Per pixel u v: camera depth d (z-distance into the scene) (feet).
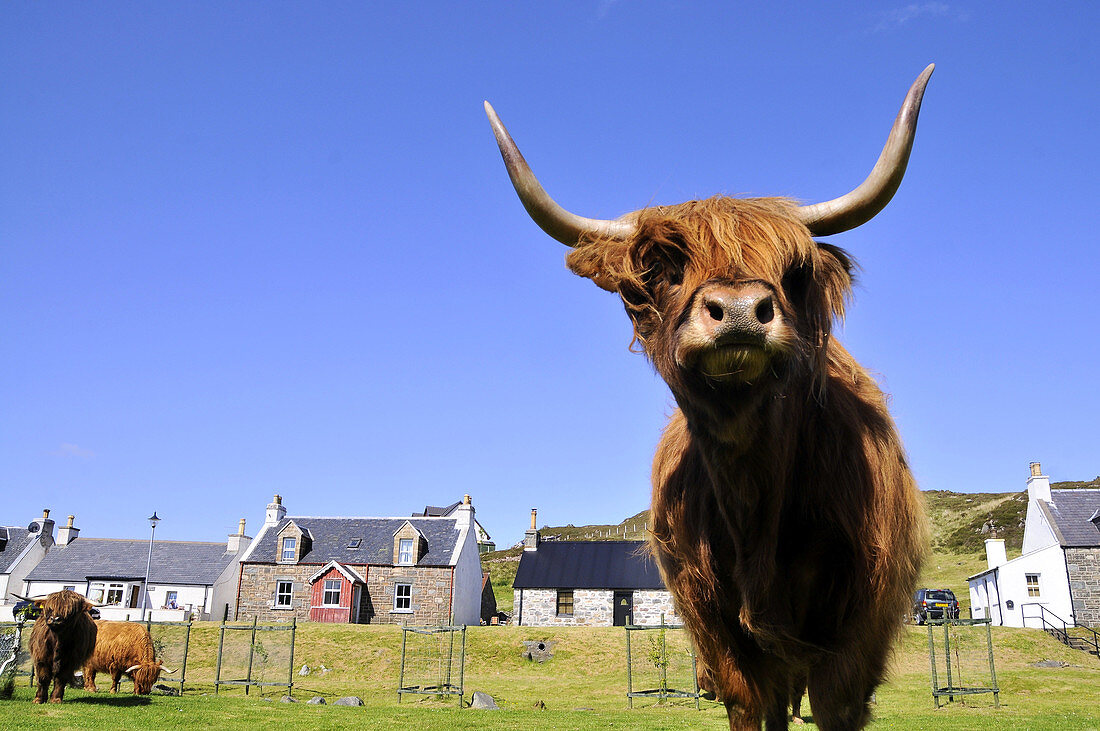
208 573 159.94
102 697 46.93
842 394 12.36
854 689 12.01
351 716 42.80
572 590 135.13
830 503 11.56
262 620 143.02
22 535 171.42
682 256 10.38
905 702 60.44
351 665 91.97
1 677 42.65
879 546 11.42
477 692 61.77
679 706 61.31
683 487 12.92
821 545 11.71
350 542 149.79
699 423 10.93
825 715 12.11
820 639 11.95
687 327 9.48
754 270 9.80
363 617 142.00
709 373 9.53
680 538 12.85
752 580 11.55
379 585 143.33
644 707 61.05
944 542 225.15
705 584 12.56
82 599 41.42
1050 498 118.42
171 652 96.27
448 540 150.71
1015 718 43.09
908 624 13.76
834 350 13.39
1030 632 99.55
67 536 170.60
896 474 12.19
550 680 83.87
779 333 9.17
